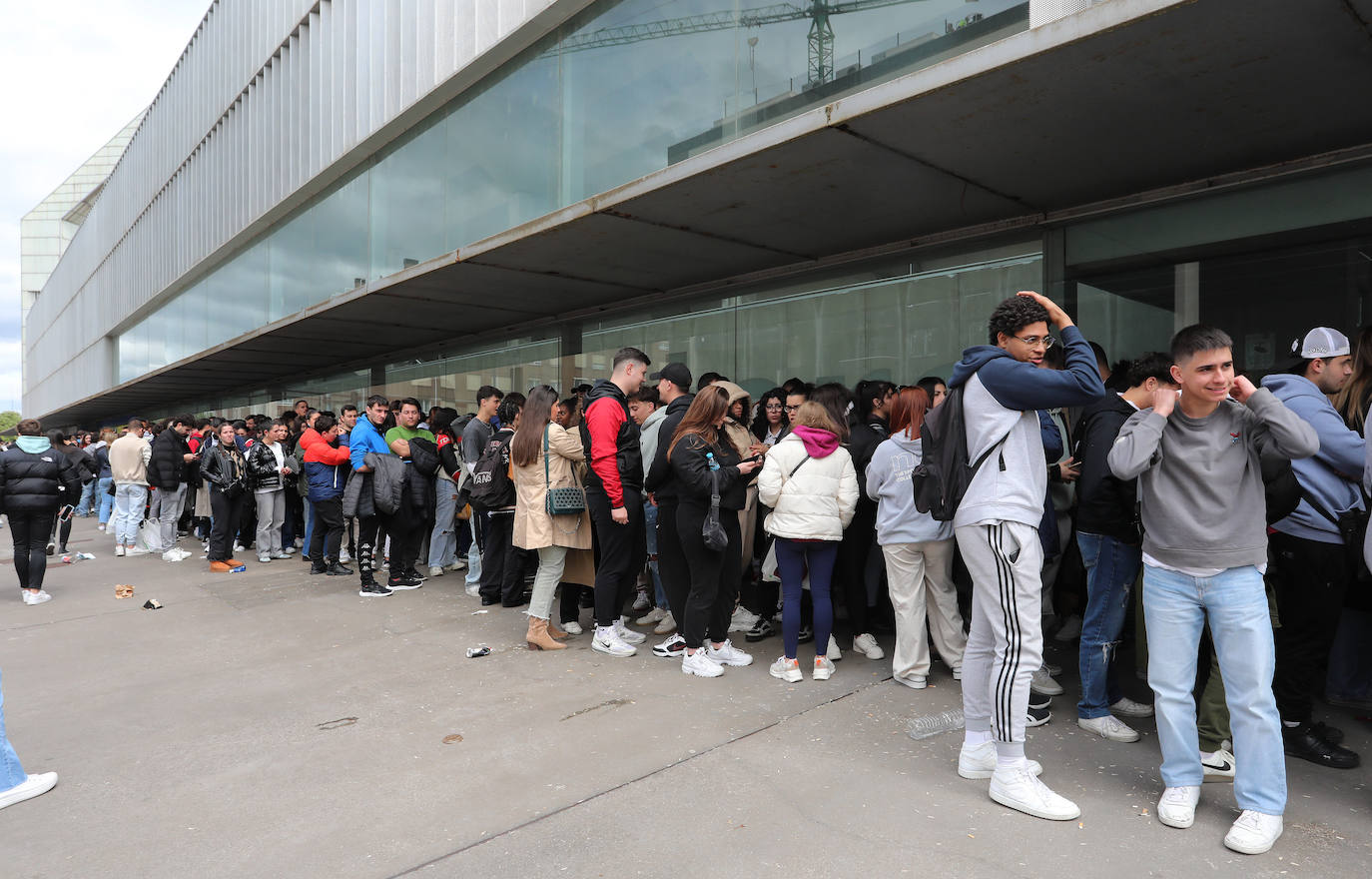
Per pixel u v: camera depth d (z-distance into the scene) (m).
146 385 22.00
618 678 4.47
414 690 4.36
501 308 9.71
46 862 2.66
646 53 6.38
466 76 8.54
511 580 6.31
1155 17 3.10
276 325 11.48
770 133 4.54
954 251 6.34
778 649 5.04
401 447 7.14
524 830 2.77
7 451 7.18
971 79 3.66
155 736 3.80
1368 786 2.97
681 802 2.95
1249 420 2.67
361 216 10.96
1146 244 5.31
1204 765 3.08
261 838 2.78
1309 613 3.12
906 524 4.09
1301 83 3.68
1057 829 2.68
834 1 5.05
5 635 6.03
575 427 5.66
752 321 7.84
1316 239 4.64
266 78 14.24
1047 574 4.64
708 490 4.30
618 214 5.85
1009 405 2.87
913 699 4.03
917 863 2.49
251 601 7.00
